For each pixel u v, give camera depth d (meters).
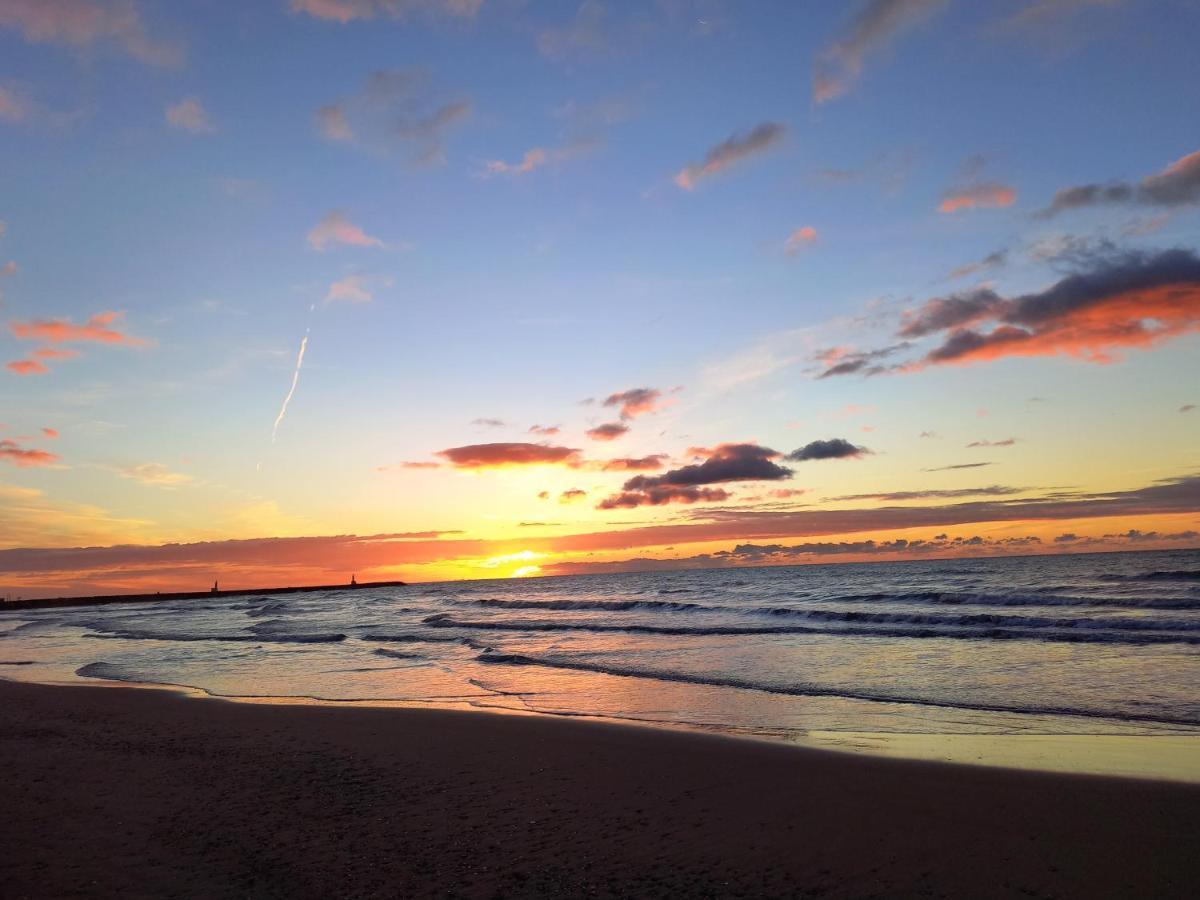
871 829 6.50
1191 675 13.48
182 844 6.43
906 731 10.41
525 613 42.34
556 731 11.18
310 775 8.93
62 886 5.46
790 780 8.14
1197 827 6.14
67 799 7.95
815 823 6.71
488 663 20.48
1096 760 8.41
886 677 14.99
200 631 38.47
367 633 32.97
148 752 10.30
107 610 91.06
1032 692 12.76
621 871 5.69
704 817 7.00
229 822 7.06
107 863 5.96
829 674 15.71
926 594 34.78
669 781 8.32
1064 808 6.79
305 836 6.61
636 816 7.09
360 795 8.02
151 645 30.64
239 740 11.02
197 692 16.55
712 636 24.83
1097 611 25.67
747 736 10.47
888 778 8.02
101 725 12.39
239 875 5.68
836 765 8.66
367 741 10.81
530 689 15.72
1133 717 10.62
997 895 5.08
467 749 10.18
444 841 6.45
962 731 10.26
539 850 6.19
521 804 7.59
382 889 5.37
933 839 6.19
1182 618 21.42
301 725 12.08
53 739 11.30
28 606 124.38
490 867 5.80
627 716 12.41
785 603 37.62
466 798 7.84
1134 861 5.52
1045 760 8.51
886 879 5.42
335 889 5.38
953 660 16.73
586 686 15.84
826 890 5.25
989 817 6.66
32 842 6.52
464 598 73.06
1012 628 21.61
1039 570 59.16
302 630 36.62
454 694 15.45
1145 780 7.50
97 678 19.81
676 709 12.83
